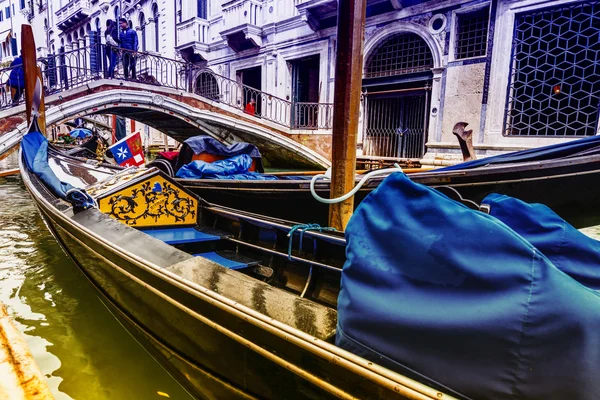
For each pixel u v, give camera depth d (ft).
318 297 8.91
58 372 8.39
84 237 10.34
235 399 6.43
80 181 19.22
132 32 38.81
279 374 5.45
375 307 4.39
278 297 6.04
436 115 35.14
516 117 32.63
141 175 12.73
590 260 4.85
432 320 4.00
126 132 69.82
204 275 6.83
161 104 38.22
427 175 14.12
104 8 75.31
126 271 8.41
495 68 31.22
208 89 57.72
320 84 43.42
